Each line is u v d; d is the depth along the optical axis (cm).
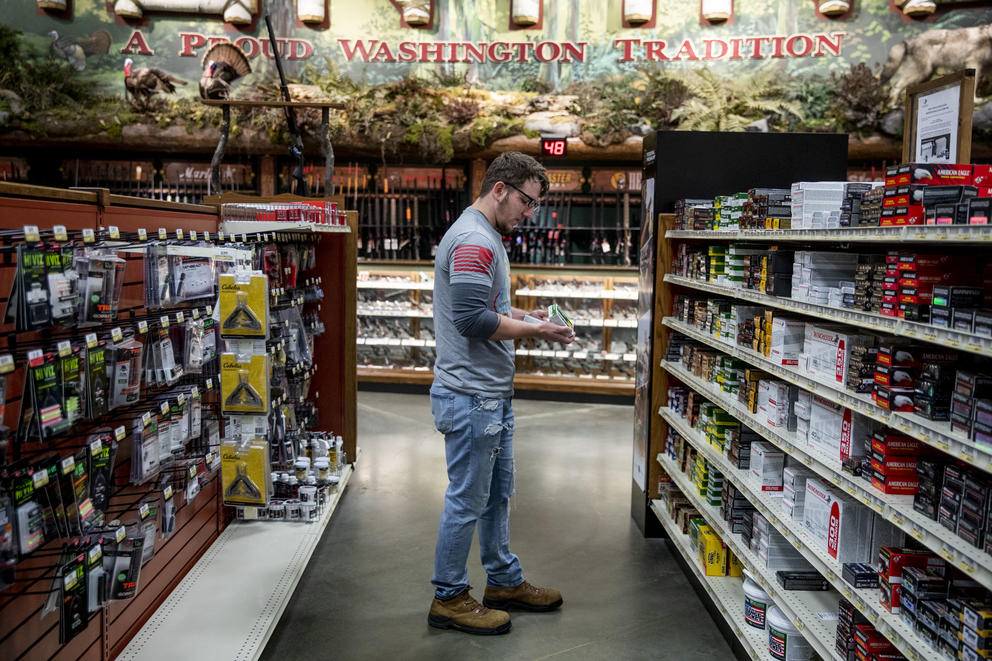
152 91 799
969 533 165
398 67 798
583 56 780
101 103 802
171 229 310
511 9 784
